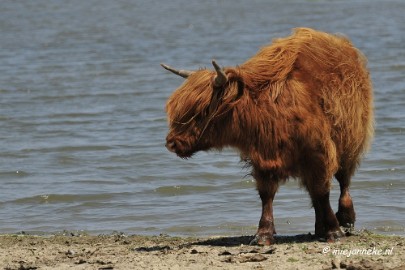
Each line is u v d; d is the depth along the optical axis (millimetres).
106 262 34562
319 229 38062
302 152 35406
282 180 35688
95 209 50250
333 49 37156
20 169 61094
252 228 44625
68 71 109500
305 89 35219
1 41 147000
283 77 35031
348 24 163250
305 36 36969
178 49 131625
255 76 34938
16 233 44906
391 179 54625
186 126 34969
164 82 98938
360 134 37750
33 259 36406
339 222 40000
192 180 56562
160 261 34125
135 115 80062
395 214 46469
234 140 35219
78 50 132750
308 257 33594
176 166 60469
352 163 39250
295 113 34688
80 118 79438
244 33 154250
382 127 70812
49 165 62281
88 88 95875
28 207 51156
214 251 35688
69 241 41188
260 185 35719
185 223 46156
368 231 41219
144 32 161625
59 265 34531
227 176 57250
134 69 110125
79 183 56750
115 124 76312
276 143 34781
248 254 33969
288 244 36438
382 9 195500
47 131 74250
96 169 60719
